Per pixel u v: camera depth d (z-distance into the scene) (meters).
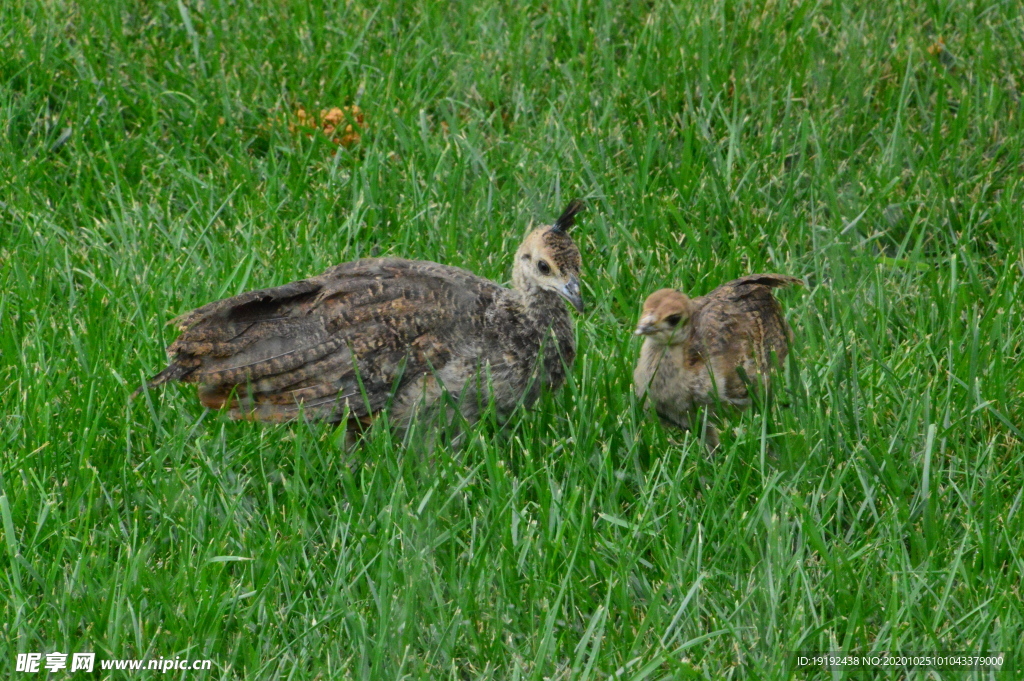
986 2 18.03
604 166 16.06
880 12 17.86
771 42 17.47
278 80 17.41
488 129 16.91
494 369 12.13
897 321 13.99
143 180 15.95
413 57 18.08
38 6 17.78
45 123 16.55
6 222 15.37
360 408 11.86
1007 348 13.04
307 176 15.95
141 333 13.12
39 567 10.51
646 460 12.17
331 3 18.62
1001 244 14.94
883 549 10.79
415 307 11.95
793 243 15.05
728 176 15.75
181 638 9.83
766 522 10.89
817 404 11.92
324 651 9.94
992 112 16.33
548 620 9.64
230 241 14.66
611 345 13.60
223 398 11.88
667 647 9.96
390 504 11.00
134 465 11.91
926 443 11.40
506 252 15.01
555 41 18.20
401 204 15.60
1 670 9.68
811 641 9.76
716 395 11.88
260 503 11.70
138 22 18.28
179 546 10.85
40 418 11.85
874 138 16.44
